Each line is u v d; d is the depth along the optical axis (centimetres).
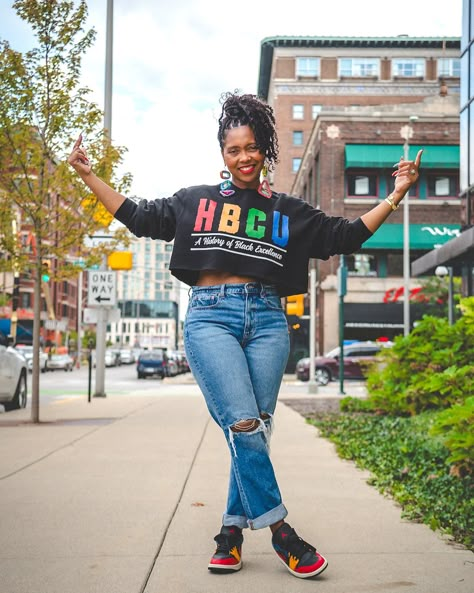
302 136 6850
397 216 4159
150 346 12144
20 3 1128
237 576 347
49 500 528
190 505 511
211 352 331
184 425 1117
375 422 1123
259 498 333
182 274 351
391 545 406
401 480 626
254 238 340
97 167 1188
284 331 349
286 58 6850
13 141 1161
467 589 326
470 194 1666
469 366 811
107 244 1323
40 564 368
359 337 4188
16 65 1136
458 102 4291
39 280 1209
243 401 326
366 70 6800
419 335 1168
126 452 793
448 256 1323
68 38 1147
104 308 1958
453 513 482
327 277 4162
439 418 625
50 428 1074
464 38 1703
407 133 4159
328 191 4194
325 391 2491
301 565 340
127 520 464
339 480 626
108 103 1925
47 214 1216
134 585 334
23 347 4697
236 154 344
